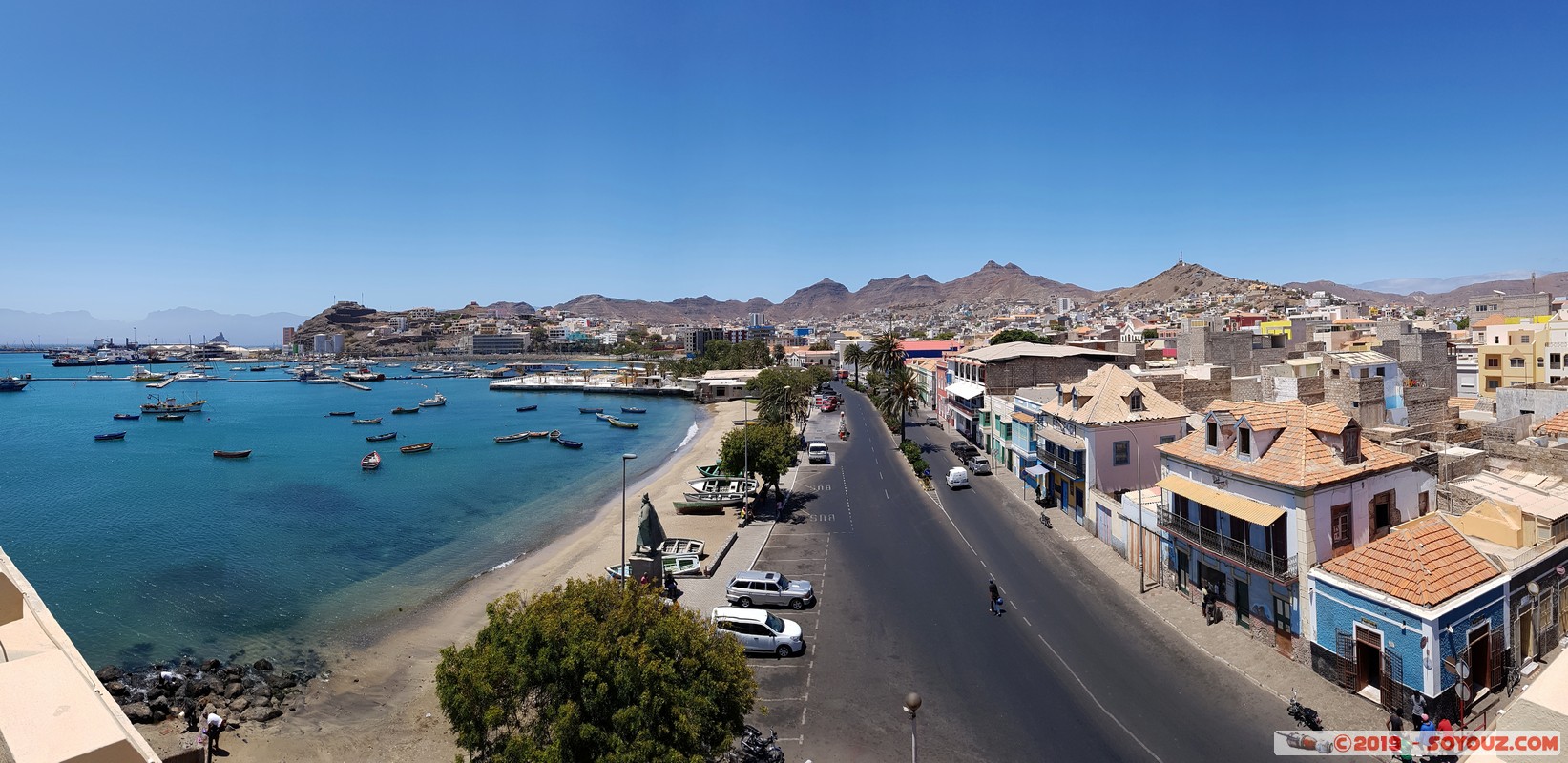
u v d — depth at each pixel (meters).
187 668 36.84
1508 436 42.12
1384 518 31.42
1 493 82.00
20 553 57.97
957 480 64.19
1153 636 33.12
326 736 29.55
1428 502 33.06
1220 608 33.94
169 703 32.31
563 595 24.17
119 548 59.22
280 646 39.78
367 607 45.75
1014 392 79.75
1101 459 48.72
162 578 51.50
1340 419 31.11
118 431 137.25
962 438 92.94
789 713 27.97
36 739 12.00
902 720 27.31
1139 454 49.38
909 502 61.31
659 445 117.31
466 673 21.61
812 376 161.50
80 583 50.56
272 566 54.44
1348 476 29.89
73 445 120.50
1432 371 67.12
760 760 24.38
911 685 29.92
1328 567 28.11
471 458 106.50
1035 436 59.97
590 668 20.81
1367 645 26.53
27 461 105.00
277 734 29.73
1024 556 45.03
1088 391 52.16
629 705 20.56
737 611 34.03
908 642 33.91
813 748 25.66
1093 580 40.31
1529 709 12.12
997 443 74.88
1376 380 42.72
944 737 26.09
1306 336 113.88
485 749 21.97
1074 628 34.47
